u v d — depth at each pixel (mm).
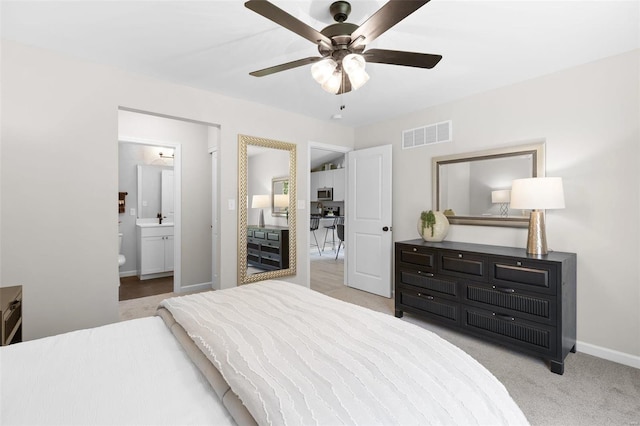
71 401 856
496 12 1806
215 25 1968
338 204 7848
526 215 2744
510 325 2350
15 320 1808
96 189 2500
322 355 1006
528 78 2729
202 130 4281
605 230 2340
